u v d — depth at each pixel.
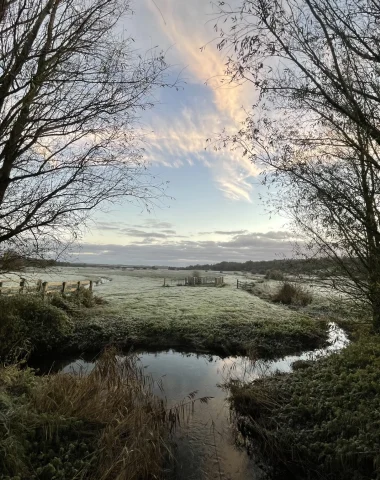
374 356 5.92
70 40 4.82
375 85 4.36
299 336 11.88
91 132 5.53
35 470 3.38
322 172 6.20
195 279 37.59
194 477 4.30
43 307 10.78
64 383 5.05
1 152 4.88
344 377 5.52
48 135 5.31
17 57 4.28
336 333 12.68
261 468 4.51
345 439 4.05
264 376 7.28
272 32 3.72
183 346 11.37
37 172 5.34
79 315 13.29
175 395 6.83
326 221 6.75
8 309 9.77
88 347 10.62
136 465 3.78
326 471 3.95
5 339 8.94
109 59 5.10
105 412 4.55
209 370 8.85
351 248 6.96
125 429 4.31
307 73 3.79
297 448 4.36
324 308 16.92
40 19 4.41
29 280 9.03
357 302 7.76
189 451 4.82
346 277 7.54
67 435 4.00
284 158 5.87
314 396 5.34
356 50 3.55
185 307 17.31
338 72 3.63
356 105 3.63
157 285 35.62
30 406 4.29
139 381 6.08
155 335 11.88
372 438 3.88
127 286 32.16
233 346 11.19
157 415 5.12
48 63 4.65
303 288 20.83
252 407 5.72
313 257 7.71
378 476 3.40
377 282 6.60
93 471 3.59
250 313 15.77
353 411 4.53
